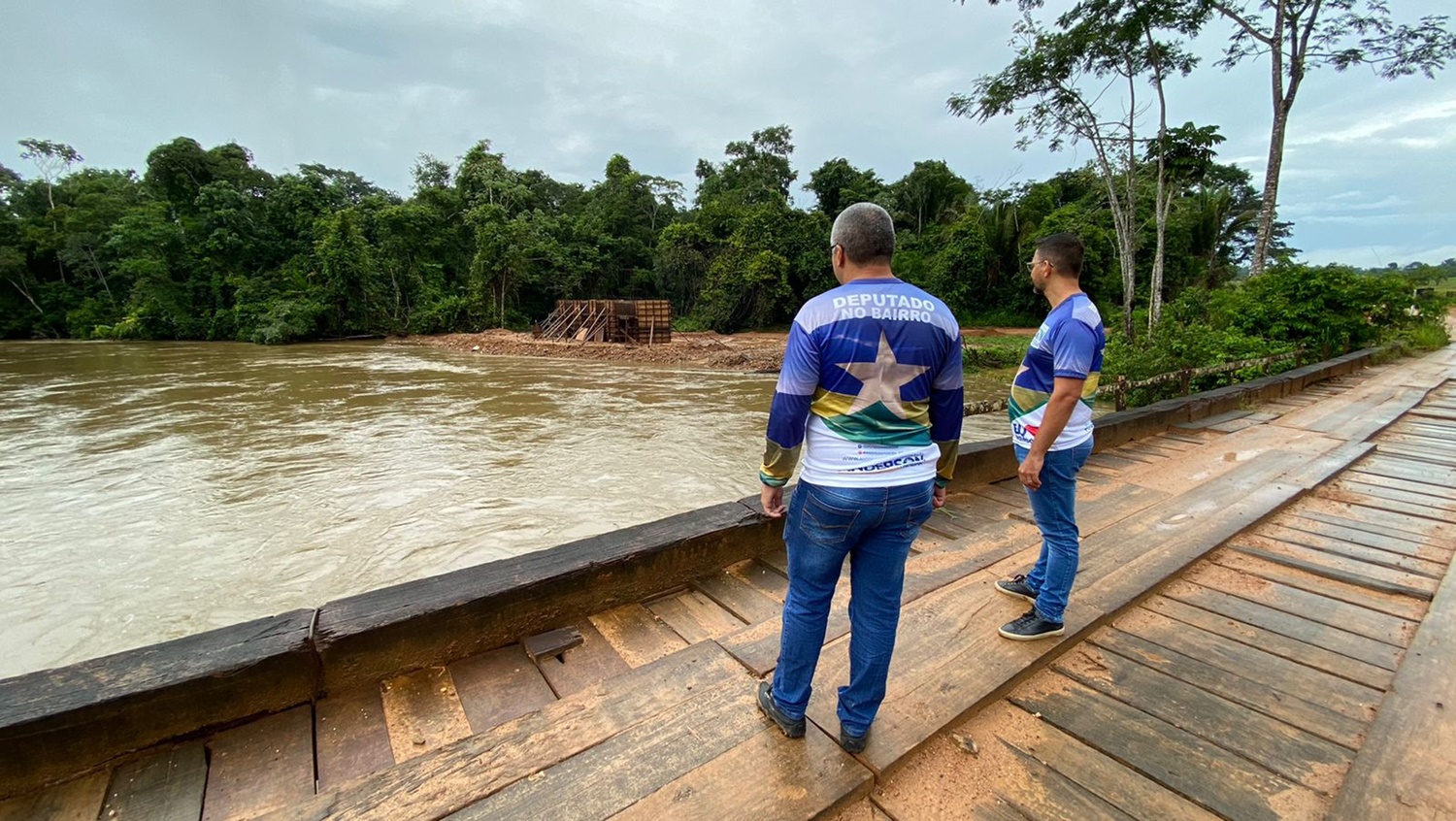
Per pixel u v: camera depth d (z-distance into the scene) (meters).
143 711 1.77
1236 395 7.38
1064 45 12.84
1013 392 2.62
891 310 1.56
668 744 1.83
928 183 40.59
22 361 22.41
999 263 33.91
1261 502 4.10
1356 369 11.14
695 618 2.71
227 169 37.06
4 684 1.74
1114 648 2.50
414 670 2.25
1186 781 1.79
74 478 7.43
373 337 35.84
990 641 2.44
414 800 1.62
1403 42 13.62
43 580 4.86
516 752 1.79
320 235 36.41
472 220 38.25
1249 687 2.24
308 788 1.73
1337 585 3.06
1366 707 2.12
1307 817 1.65
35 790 1.67
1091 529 3.64
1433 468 5.10
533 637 2.50
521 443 9.37
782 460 1.64
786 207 36.03
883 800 1.72
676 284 39.25
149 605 4.51
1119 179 18.38
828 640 2.48
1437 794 1.69
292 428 10.48
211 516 6.17
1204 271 26.64
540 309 40.50
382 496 6.81
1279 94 14.38
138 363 21.83
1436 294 18.94
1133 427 5.86
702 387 16.03
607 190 45.06
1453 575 3.06
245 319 33.19
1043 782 1.79
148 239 33.31
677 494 6.93
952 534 3.77
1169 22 12.42
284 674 1.99
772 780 1.70
